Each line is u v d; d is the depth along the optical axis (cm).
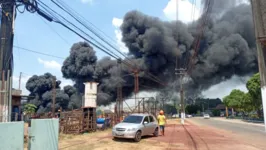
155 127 1596
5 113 805
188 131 2092
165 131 2091
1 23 847
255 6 429
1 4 853
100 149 1079
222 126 2881
